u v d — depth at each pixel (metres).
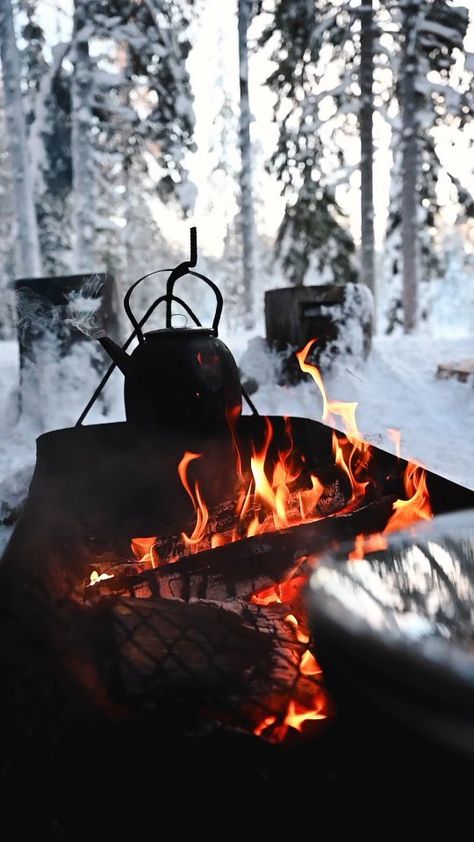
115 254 13.14
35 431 4.62
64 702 0.92
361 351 5.50
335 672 0.76
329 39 10.81
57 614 1.09
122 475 1.96
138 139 10.83
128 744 0.95
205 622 1.21
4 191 15.26
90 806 0.88
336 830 0.84
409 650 0.69
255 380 5.48
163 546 1.84
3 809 0.81
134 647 1.08
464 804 0.71
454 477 3.48
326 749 0.96
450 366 5.67
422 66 10.68
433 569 0.98
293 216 12.18
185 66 10.98
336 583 0.89
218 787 0.90
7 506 2.85
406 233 11.01
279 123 11.96
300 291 5.38
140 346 1.97
